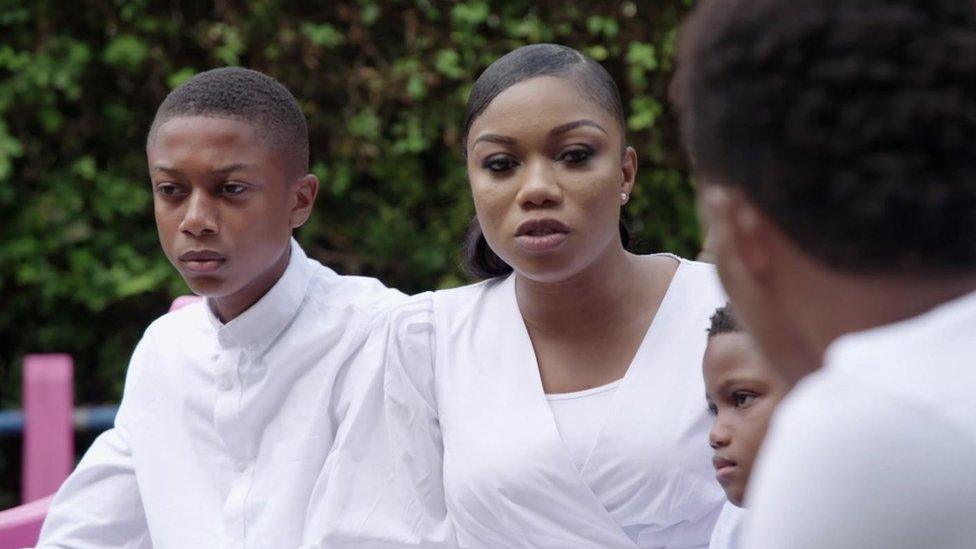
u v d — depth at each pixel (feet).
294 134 7.53
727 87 3.28
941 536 2.97
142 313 16.05
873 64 3.13
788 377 3.47
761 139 3.21
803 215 3.18
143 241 15.57
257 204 7.27
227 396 7.57
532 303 6.86
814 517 3.03
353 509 7.11
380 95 15.25
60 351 16.03
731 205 3.34
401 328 7.14
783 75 3.18
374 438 7.23
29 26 15.17
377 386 7.28
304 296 7.66
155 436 7.76
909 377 3.06
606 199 6.48
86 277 15.24
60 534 7.86
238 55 15.44
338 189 15.29
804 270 3.27
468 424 6.79
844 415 3.06
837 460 3.02
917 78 3.13
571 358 6.81
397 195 15.72
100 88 15.56
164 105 7.42
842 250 3.17
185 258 7.25
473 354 6.97
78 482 7.93
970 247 3.16
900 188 3.09
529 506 6.59
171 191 7.26
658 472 6.50
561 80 6.49
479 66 15.15
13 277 15.55
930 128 3.10
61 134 15.46
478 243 7.18
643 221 15.53
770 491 3.14
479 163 6.58
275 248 7.43
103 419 13.82
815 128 3.13
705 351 5.96
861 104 3.12
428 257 15.51
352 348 7.55
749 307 3.43
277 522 7.39
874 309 3.24
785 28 3.19
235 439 7.56
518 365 6.84
